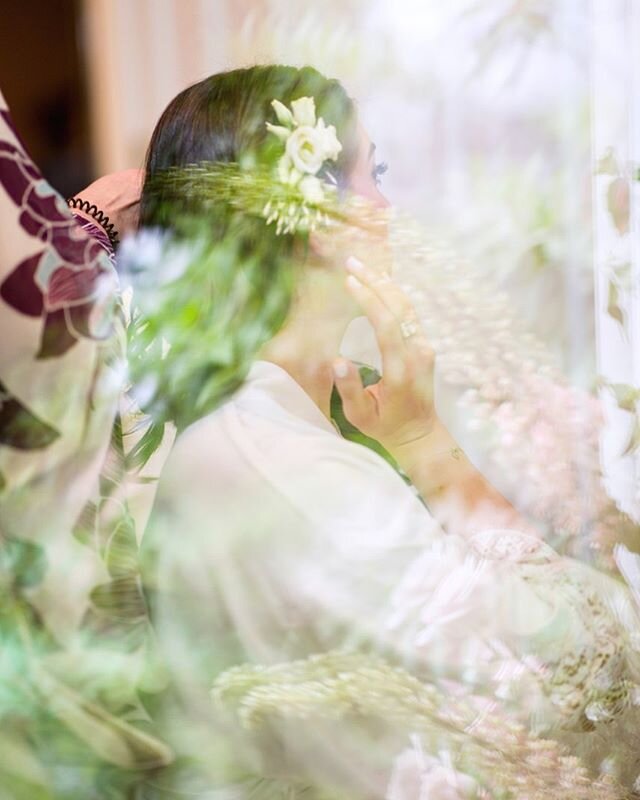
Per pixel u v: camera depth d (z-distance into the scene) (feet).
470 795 3.85
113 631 3.61
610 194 5.72
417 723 3.89
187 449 4.03
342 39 5.82
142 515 3.93
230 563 3.88
